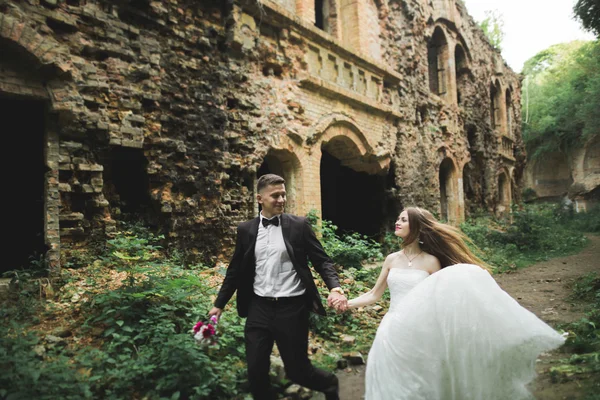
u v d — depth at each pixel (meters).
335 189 13.36
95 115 5.57
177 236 6.46
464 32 18.53
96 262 5.26
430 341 2.48
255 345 2.61
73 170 5.44
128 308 3.92
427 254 3.01
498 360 2.40
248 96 7.91
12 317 3.85
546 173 34.81
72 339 3.63
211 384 2.99
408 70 13.35
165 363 3.07
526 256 12.79
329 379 2.78
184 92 6.77
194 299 4.51
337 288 2.78
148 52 6.30
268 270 2.74
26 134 5.60
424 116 14.53
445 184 17.02
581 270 9.52
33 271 4.80
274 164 9.10
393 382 2.49
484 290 2.57
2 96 4.95
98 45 5.72
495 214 21.14
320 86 9.32
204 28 7.21
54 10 5.28
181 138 6.67
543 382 3.19
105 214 5.69
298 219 2.87
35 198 5.55
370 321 5.34
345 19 11.62
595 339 4.08
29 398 2.52
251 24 7.96
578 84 26.78
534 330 2.40
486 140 20.77
